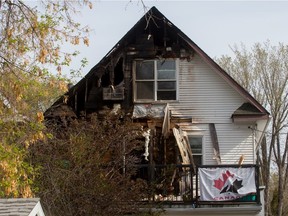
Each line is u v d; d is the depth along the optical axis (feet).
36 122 48.55
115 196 57.88
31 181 49.44
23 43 46.88
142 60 76.59
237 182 63.72
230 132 74.84
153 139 70.54
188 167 65.26
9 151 46.68
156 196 64.23
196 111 75.46
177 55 76.48
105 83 75.31
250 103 74.18
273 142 132.67
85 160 59.47
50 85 49.52
